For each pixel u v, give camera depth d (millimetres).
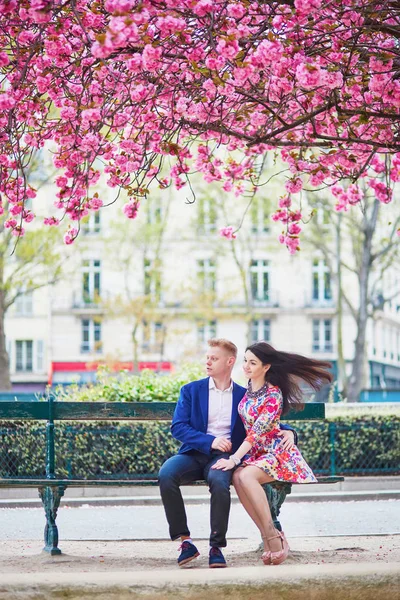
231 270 58156
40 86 8938
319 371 8156
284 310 59219
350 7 8320
